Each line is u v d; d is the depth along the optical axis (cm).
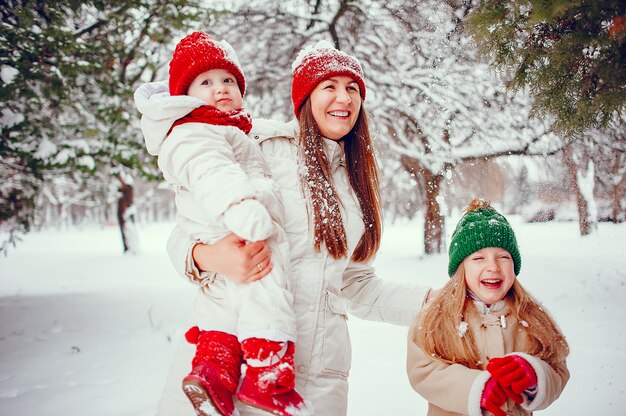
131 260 1578
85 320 682
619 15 167
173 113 182
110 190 1298
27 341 560
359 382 359
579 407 264
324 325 181
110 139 715
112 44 649
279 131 204
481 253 202
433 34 314
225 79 213
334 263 188
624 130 319
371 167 216
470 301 204
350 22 1036
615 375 298
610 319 404
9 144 592
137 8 618
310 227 184
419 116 977
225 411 153
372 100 1048
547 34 186
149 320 667
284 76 1072
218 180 165
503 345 195
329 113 201
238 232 159
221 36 1011
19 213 760
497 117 819
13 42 512
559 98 189
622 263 415
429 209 1030
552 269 543
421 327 206
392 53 975
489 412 180
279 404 153
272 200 176
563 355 196
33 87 545
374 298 228
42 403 356
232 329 168
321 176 191
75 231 4419
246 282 166
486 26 190
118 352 498
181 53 213
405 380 362
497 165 881
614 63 177
